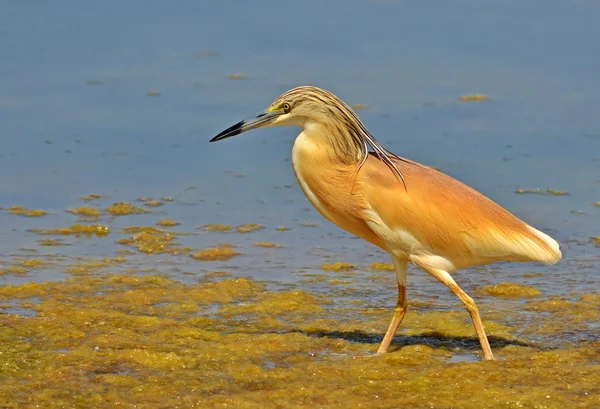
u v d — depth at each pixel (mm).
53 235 15828
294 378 10719
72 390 10328
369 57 23828
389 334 11570
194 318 12742
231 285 13898
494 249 11016
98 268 14508
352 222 11609
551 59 23641
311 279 14344
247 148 19984
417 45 24531
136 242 15664
